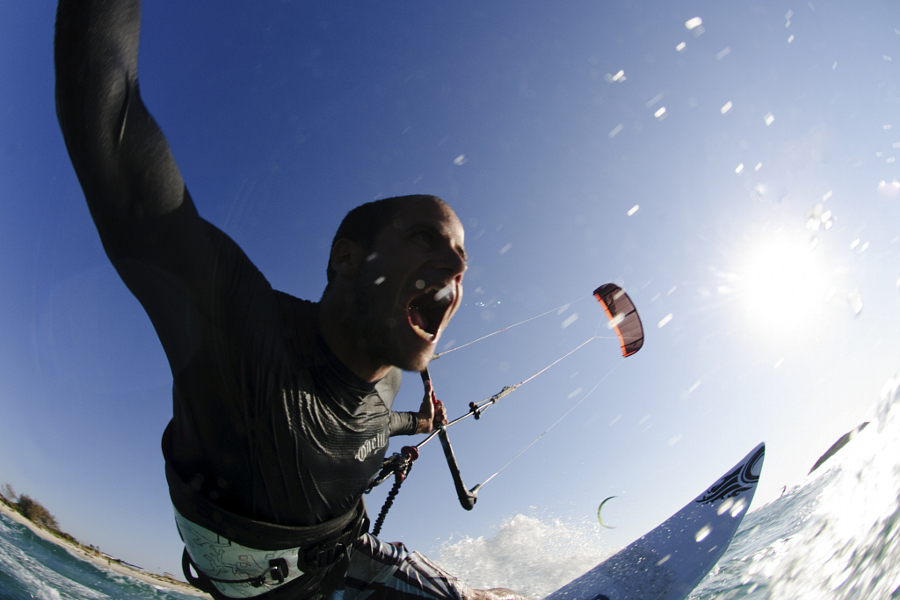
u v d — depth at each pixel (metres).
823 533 2.09
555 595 2.18
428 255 1.02
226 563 1.08
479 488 1.84
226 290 0.89
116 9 0.72
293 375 0.96
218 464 0.97
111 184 0.72
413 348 1.05
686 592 1.98
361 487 1.16
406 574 1.53
